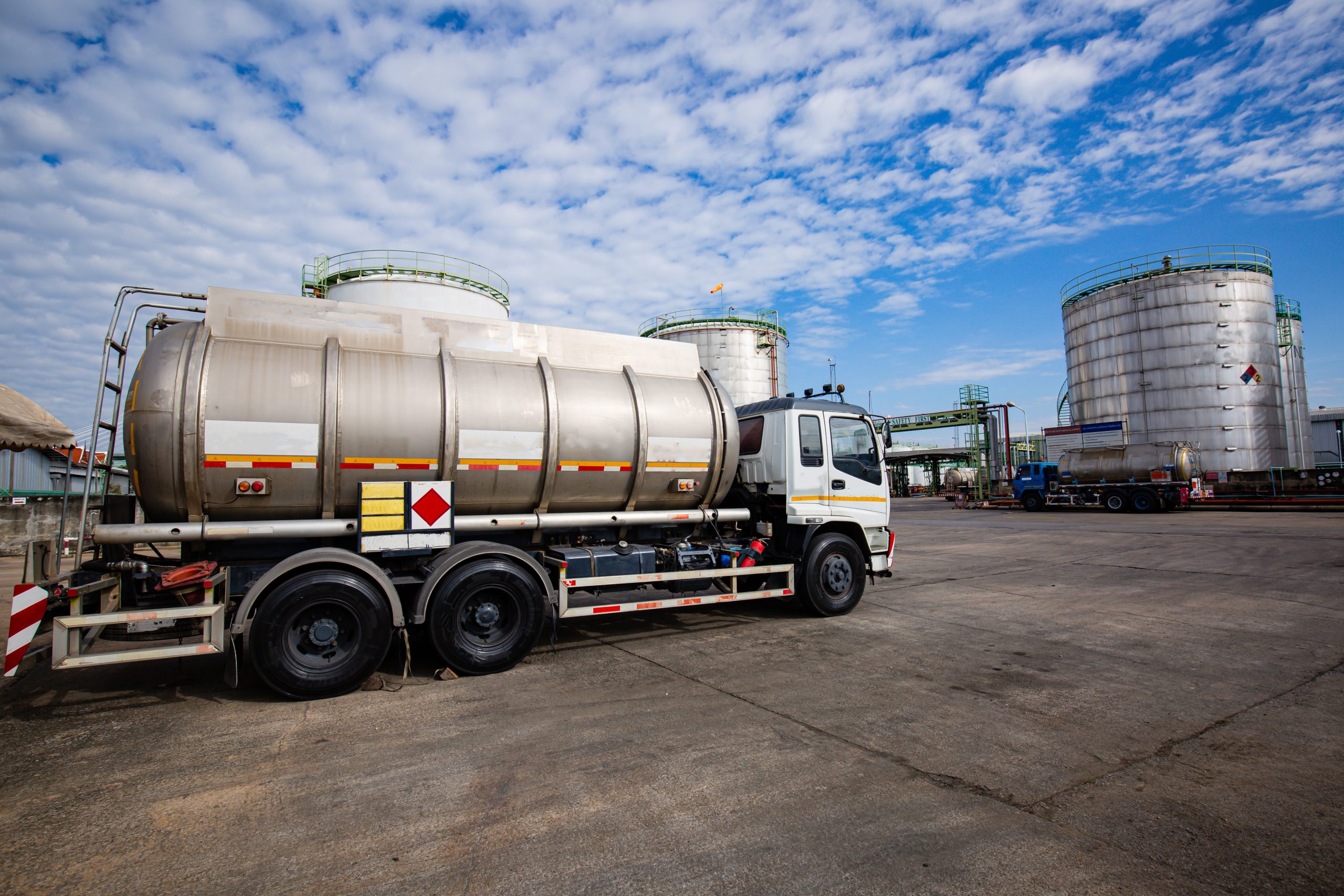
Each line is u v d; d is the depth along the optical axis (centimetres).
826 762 392
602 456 692
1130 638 698
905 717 468
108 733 445
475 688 545
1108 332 3638
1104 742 423
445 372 624
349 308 627
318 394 568
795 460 826
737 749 412
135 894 266
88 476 520
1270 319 3350
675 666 606
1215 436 3297
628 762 392
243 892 267
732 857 291
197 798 350
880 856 292
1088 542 1680
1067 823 321
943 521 2630
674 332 3119
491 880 274
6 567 1330
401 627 548
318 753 411
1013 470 4162
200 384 534
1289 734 435
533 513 681
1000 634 724
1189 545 1538
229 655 521
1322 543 1516
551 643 678
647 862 287
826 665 607
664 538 797
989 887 269
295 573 527
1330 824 321
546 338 714
